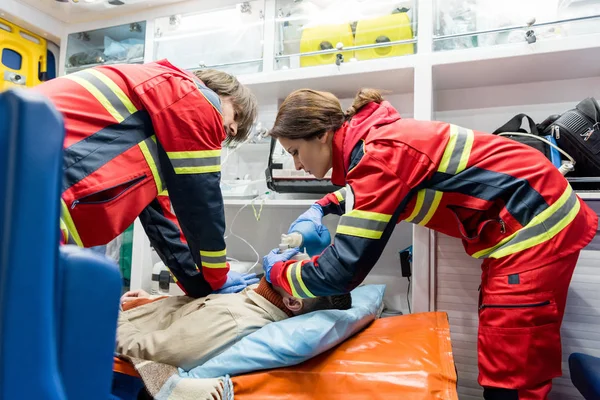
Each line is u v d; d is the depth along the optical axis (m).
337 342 1.01
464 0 1.62
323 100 1.13
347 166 1.12
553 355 1.01
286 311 1.11
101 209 0.89
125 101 0.95
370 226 0.93
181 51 2.06
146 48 2.02
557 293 1.03
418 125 1.06
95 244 0.94
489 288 1.07
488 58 1.45
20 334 0.29
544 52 1.39
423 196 1.07
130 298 1.41
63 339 0.33
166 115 0.96
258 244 2.13
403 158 0.98
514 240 1.03
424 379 0.85
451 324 1.40
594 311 1.25
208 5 1.91
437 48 1.62
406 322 1.22
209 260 1.12
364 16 1.75
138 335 1.07
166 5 1.98
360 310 1.15
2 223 0.29
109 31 2.15
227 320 1.02
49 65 2.22
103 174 0.89
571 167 1.33
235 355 0.93
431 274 1.42
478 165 1.05
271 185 1.81
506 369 1.01
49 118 0.30
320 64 1.79
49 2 1.95
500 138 1.11
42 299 0.30
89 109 0.90
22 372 0.29
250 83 1.80
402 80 1.72
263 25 1.88
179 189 1.02
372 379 0.87
